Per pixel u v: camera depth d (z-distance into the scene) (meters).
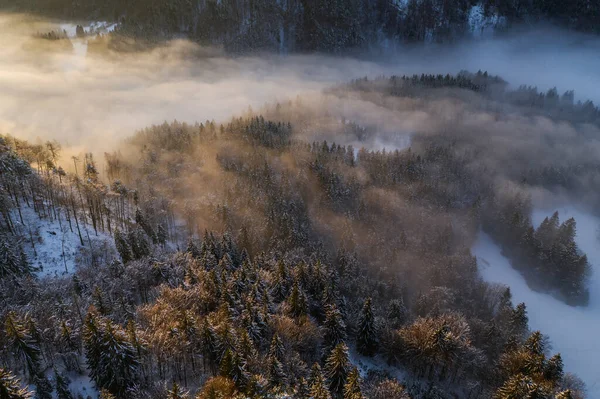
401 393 65.56
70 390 58.38
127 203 133.12
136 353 56.47
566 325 134.00
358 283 101.50
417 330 78.12
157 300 70.25
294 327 70.50
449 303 105.50
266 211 132.25
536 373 70.56
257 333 67.38
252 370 58.34
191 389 60.25
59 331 61.28
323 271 90.75
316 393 51.81
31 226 98.25
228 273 87.88
